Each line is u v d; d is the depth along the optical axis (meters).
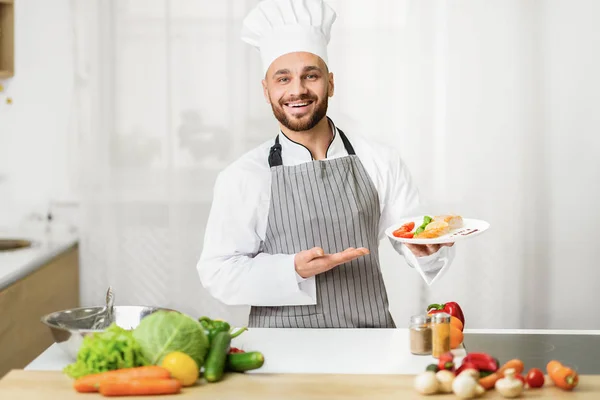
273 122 3.63
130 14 3.60
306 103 2.21
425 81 3.61
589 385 1.63
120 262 3.67
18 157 3.65
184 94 3.62
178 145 3.64
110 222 3.65
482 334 2.08
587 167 3.66
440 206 3.66
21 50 3.62
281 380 1.66
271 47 2.24
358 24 3.59
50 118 3.64
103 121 3.63
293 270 2.09
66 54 3.62
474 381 1.54
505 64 3.61
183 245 3.67
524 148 3.64
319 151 2.29
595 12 3.59
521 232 3.68
